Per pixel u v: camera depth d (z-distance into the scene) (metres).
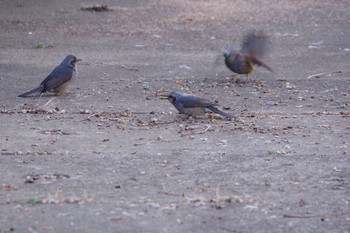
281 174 12.04
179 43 24.55
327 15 29.95
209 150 13.45
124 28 26.98
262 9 31.45
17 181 11.52
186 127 15.15
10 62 21.33
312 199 10.79
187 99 15.75
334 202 10.67
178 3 32.81
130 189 11.16
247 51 18.77
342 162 12.76
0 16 28.88
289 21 28.70
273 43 24.55
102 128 15.10
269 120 15.83
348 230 9.59
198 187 11.29
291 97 17.94
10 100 17.47
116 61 21.66
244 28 27.28
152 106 17.03
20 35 25.41
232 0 33.94
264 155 13.14
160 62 21.62
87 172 12.05
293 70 20.70
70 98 17.69
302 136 14.55
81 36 25.47
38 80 19.48
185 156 13.05
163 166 12.41
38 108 16.66
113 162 12.64
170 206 10.36
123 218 9.85
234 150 13.47
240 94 18.16
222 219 9.88
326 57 22.41
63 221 9.73
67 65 17.81
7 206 10.32
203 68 20.88
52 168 12.26
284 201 10.68
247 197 10.81
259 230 9.52
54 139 14.22
